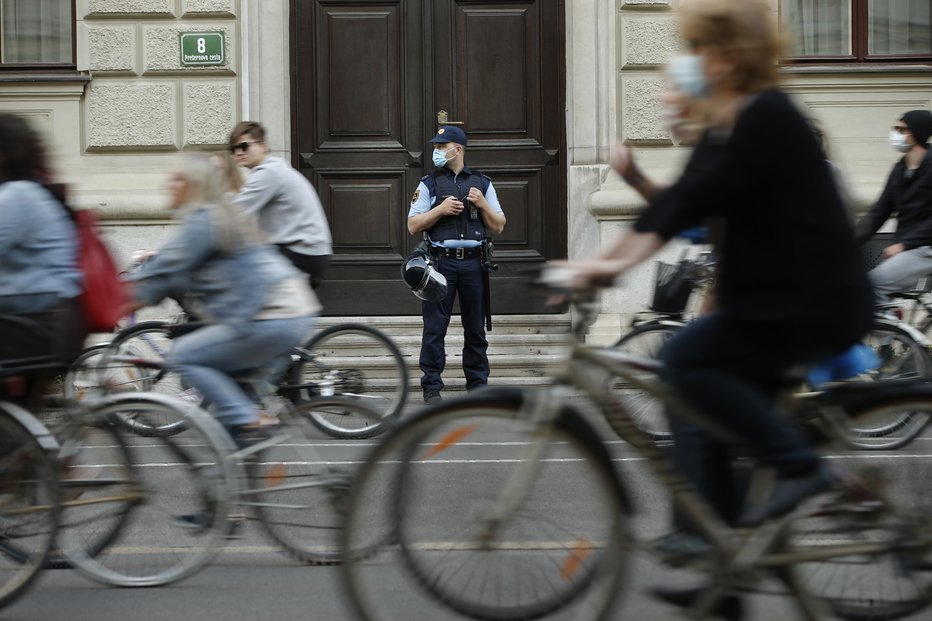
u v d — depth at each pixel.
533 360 17.89
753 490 5.86
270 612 7.08
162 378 11.11
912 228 13.78
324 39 19.14
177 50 18.69
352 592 6.02
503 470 5.91
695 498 5.84
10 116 7.37
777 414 5.81
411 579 5.98
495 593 5.95
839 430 6.10
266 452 7.77
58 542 7.11
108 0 18.70
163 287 7.69
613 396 5.91
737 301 5.62
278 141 18.81
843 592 6.04
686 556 5.91
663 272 13.16
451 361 17.91
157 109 18.73
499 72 19.22
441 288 15.25
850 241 5.59
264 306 7.82
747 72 5.58
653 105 18.80
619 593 5.95
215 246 7.66
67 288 7.25
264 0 18.70
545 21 19.20
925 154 13.62
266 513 7.83
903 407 6.12
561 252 19.16
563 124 19.17
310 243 13.00
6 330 7.08
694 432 5.80
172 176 7.79
